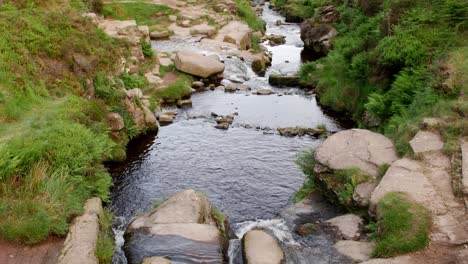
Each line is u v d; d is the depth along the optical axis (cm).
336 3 3634
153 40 3447
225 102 2506
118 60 2281
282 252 1152
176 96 2495
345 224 1257
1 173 1205
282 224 1366
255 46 3669
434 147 1387
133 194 1574
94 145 1503
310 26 3647
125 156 1828
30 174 1251
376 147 1508
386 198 1192
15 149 1288
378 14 2675
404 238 1075
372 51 2230
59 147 1388
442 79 1678
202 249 1123
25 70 1775
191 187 1622
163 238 1155
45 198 1205
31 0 2552
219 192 1591
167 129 2136
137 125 2033
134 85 2398
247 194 1581
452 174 1259
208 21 3897
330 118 2325
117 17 3588
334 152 1509
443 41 1905
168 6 4019
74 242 1105
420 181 1253
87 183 1402
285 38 4056
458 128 1408
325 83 2603
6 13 2006
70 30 2097
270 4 5597
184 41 3444
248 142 2002
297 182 1659
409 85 1817
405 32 2048
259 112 2377
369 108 1961
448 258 1012
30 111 1630
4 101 1597
